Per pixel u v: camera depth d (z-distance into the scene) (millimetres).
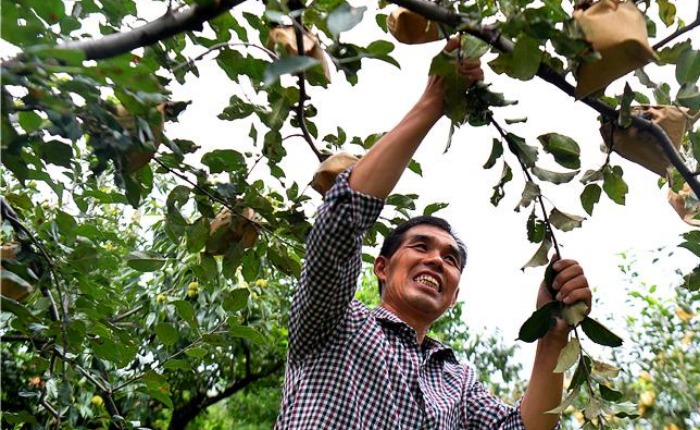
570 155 1514
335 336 1771
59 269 1960
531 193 1563
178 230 2025
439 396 1854
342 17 1094
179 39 1827
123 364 2178
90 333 2100
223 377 6723
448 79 1348
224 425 8531
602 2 1327
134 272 3746
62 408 2256
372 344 1773
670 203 1864
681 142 1600
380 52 1463
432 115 1520
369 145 2002
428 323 1979
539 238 1604
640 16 1325
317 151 1880
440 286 1965
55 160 1449
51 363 2170
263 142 1888
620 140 1559
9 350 4297
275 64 1066
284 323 6258
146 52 1659
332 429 1665
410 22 1469
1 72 1100
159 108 1525
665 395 4980
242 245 2045
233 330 2186
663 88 1686
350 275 1670
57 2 1206
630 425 4781
